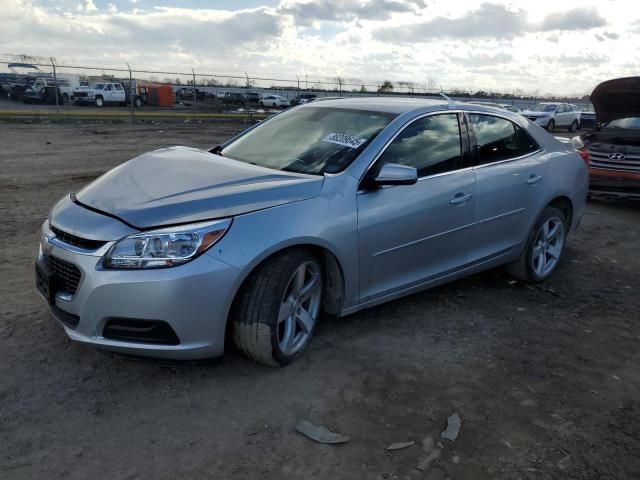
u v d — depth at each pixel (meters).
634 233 7.76
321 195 3.54
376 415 3.12
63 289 3.29
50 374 3.34
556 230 5.45
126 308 3.01
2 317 4.02
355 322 4.26
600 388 3.56
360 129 4.14
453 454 2.84
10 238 5.97
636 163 8.97
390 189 3.91
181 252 3.01
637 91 9.55
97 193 3.52
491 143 4.79
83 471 2.59
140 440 2.82
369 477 2.65
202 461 2.69
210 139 18.52
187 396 3.20
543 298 5.04
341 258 3.62
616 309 4.86
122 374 3.39
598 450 2.94
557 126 32.28
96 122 24.92
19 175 10.09
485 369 3.70
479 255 4.70
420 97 4.98
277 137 4.44
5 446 2.72
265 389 3.31
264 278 3.26
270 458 2.74
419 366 3.68
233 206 3.24
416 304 4.69
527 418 3.19
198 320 3.06
